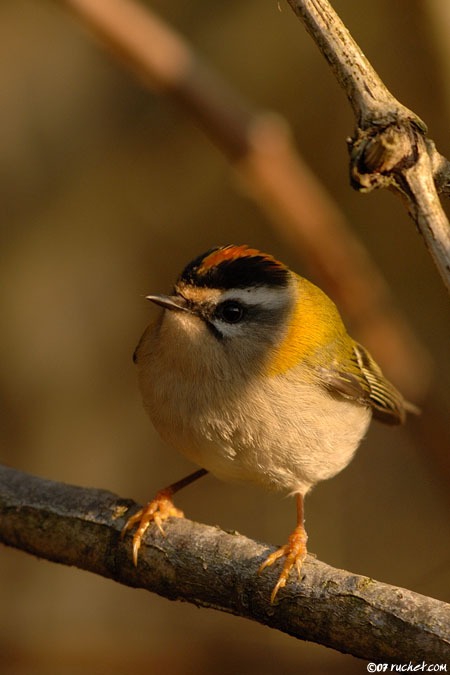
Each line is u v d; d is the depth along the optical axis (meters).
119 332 12.95
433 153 4.66
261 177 8.97
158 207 13.24
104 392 12.82
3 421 12.39
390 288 12.88
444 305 12.80
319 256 9.34
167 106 13.09
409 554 12.02
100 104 13.15
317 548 12.15
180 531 6.16
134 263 13.18
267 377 6.73
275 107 12.86
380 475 12.61
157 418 6.98
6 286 12.57
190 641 10.80
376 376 8.11
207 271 6.84
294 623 5.62
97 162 13.09
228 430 6.76
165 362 6.81
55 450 12.40
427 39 9.38
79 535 6.37
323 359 7.10
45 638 10.54
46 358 12.55
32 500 6.57
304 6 4.78
